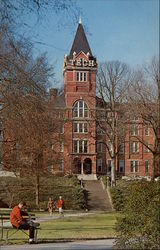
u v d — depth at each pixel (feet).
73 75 301.22
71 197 205.57
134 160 313.32
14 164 130.31
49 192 211.61
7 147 115.14
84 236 73.67
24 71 56.54
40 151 144.66
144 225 45.29
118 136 219.20
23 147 120.16
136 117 202.08
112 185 220.64
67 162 239.71
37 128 79.15
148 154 314.55
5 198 199.62
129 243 45.85
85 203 199.82
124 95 204.64
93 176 286.25
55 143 190.29
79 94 298.97
